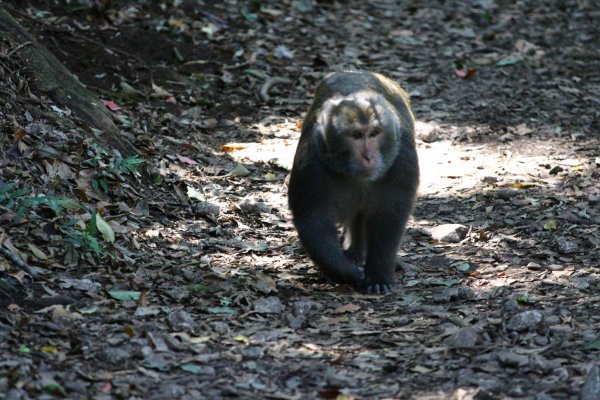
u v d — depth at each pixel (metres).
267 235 12.50
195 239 12.03
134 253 11.23
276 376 8.41
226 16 21.02
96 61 17.30
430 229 12.70
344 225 11.95
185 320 9.29
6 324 8.94
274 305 9.92
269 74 18.97
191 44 19.27
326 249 10.69
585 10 24.08
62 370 8.17
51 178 11.84
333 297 10.55
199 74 18.30
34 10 18.27
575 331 9.29
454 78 19.75
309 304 9.89
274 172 14.77
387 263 10.89
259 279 10.74
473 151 16.11
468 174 14.97
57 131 12.81
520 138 16.72
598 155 15.72
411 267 11.52
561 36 22.41
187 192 13.28
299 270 11.43
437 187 14.47
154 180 13.30
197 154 15.05
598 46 21.88
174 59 18.56
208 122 16.50
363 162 10.08
